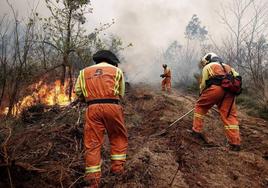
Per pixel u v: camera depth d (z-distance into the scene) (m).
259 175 4.82
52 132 5.24
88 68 4.37
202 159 5.11
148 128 6.67
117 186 4.09
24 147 4.59
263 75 10.49
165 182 4.28
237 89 5.61
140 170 4.39
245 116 8.48
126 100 9.30
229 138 5.61
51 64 8.98
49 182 3.97
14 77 5.91
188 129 6.36
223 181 4.54
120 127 4.21
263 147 5.86
